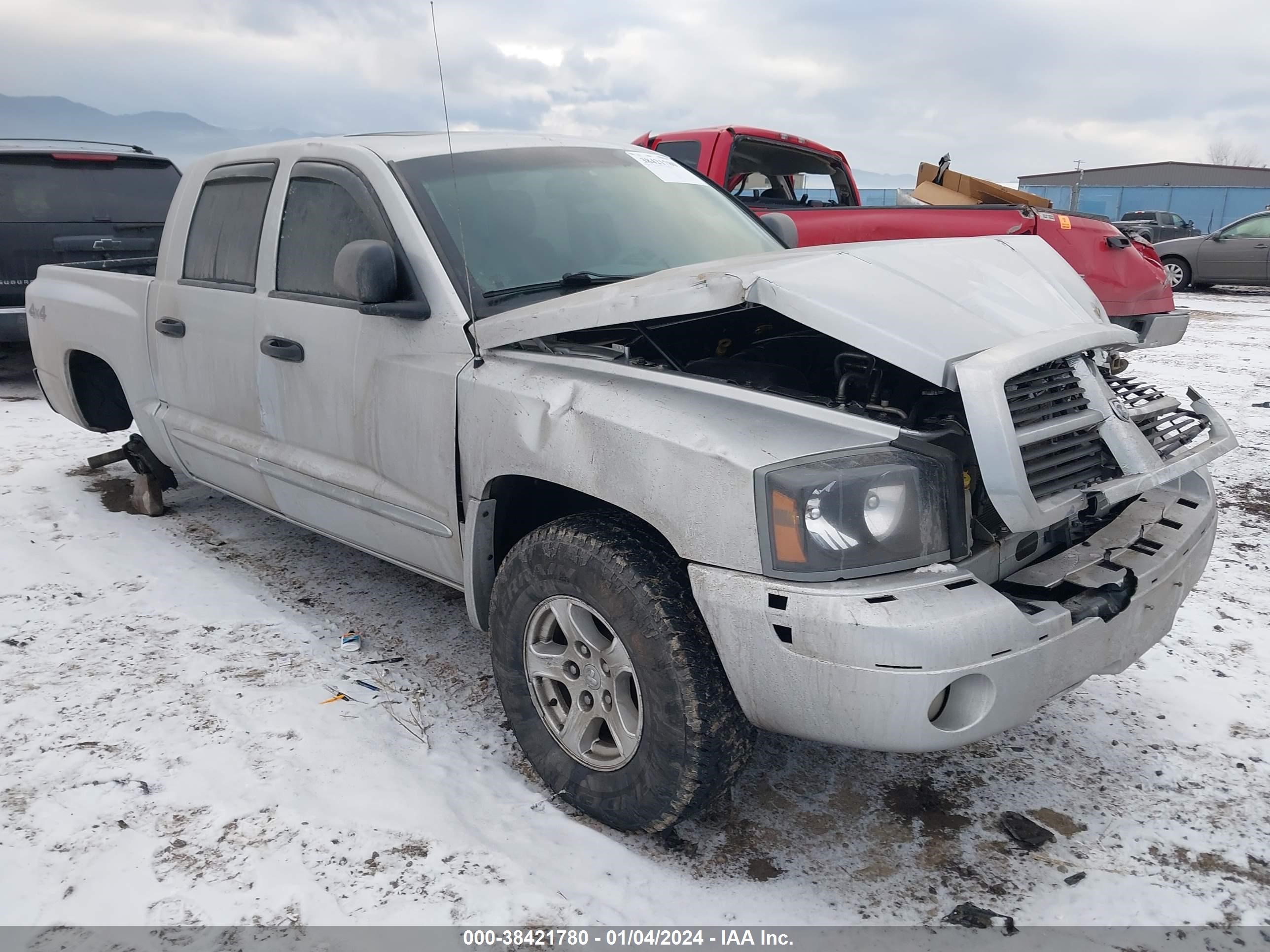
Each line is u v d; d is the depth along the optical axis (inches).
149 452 186.7
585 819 94.9
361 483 120.4
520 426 95.6
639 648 84.0
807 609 74.5
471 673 124.6
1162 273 271.4
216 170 149.9
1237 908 83.4
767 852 90.4
